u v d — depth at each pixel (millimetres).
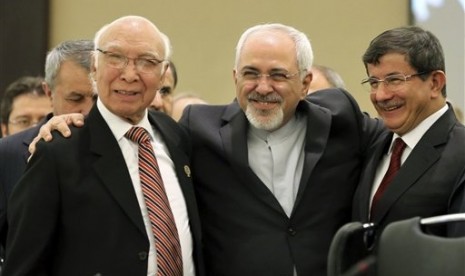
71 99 3018
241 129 2900
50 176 2438
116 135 2572
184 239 2584
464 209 2430
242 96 2830
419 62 2637
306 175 2828
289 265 2740
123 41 2535
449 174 2578
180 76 5078
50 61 3066
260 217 2801
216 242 2828
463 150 2605
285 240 2773
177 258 2520
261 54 2775
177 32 5086
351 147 2939
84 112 3031
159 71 2586
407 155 2717
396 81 2656
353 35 4922
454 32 4754
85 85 3002
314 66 3775
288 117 2881
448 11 4766
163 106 3729
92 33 5117
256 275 2742
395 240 1972
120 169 2514
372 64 2713
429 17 4793
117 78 2531
